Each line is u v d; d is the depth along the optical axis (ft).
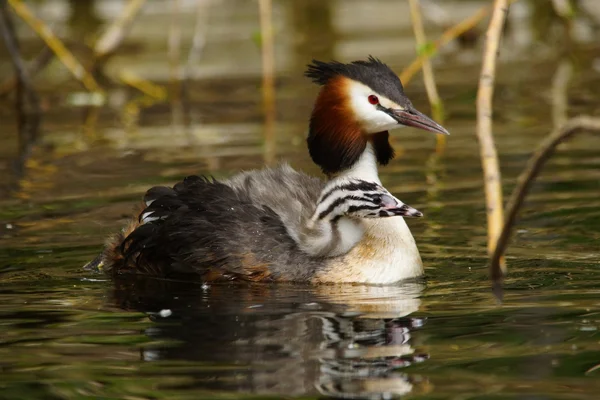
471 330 30.81
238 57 86.84
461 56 86.69
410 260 38.22
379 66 41.60
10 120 71.97
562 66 80.94
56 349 30.14
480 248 41.29
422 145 60.29
